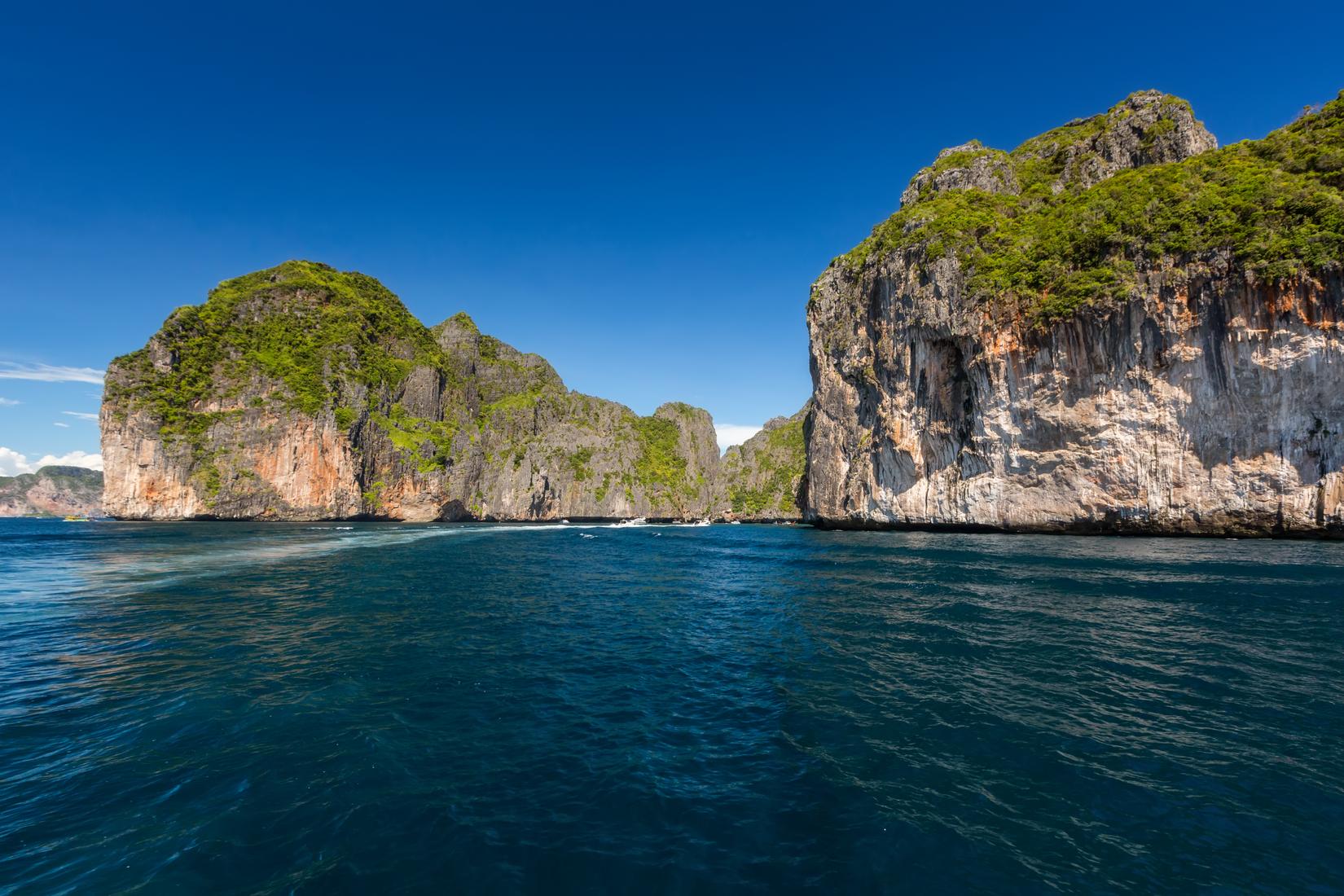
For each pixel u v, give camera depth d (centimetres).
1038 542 3634
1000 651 1239
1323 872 505
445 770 725
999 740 795
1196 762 720
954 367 4959
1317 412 3212
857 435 6322
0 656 1206
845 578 2403
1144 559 2620
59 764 715
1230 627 1380
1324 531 3203
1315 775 683
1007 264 4484
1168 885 492
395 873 516
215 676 1085
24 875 498
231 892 489
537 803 646
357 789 667
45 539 4628
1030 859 532
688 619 1711
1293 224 3272
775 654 1295
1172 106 5197
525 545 4819
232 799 638
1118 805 625
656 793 671
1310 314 3195
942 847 554
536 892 494
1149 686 999
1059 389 4122
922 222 5275
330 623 1578
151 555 3319
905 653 1248
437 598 2038
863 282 6116
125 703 934
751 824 604
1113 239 3950
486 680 1103
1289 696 941
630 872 522
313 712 909
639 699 1003
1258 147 3831
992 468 4569
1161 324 3662
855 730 846
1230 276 3406
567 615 1766
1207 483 3553
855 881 507
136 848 544
